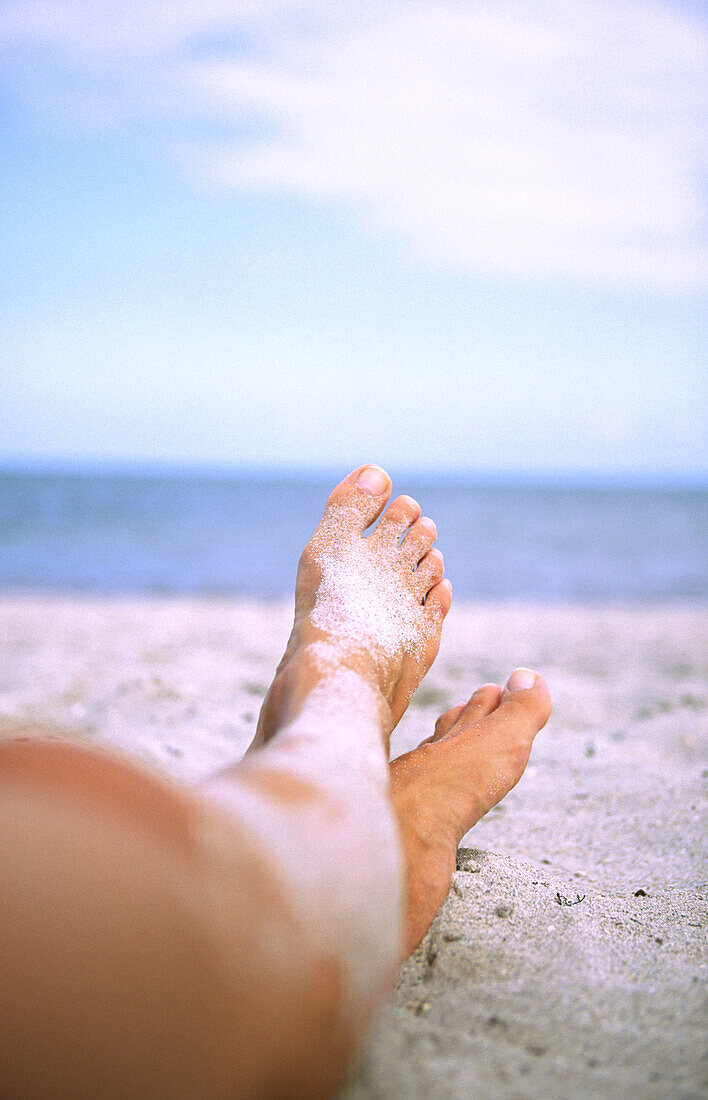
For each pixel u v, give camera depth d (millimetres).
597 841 1682
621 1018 943
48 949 579
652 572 10305
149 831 637
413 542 1793
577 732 2580
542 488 66688
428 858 1220
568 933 1162
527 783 2049
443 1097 784
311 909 676
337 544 1738
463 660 3879
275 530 16500
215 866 644
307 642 1372
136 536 14742
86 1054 575
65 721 2564
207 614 5535
